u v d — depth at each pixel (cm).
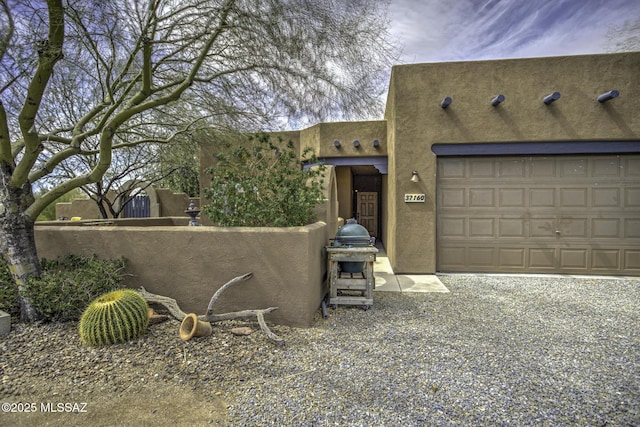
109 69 545
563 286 679
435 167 780
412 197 781
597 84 733
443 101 750
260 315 426
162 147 980
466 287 674
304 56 529
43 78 411
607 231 757
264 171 568
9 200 448
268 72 563
